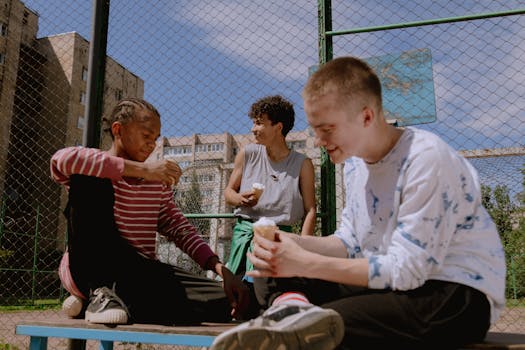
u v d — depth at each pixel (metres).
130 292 1.78
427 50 3.26
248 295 1.92
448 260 1.32
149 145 2.04
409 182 1.32
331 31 3.30
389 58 3.33
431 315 1.24
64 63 30.14
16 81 28.39
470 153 4.91
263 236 1.40
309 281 1.43
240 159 2.95
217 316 1.91
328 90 1.37
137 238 2.01
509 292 10.20
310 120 1.41
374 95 1.40
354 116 1.37
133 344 4.40
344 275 1.29
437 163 1.30
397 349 1.25
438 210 1.28
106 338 1.62
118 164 1.85
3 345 5.13
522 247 9.21
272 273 1.35
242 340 1.10
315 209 2.79
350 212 1.63
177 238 2.22
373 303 1.26
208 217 3.26
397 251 1.28
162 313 1.85
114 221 1.91
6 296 15.56
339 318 1.12
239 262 2.65
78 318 1.94
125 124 2.00
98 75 3.67
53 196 23.72
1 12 27.94
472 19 3.04
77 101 30.02
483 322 1.29
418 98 3.26
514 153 4.80
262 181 2.81
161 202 2.23
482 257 1.34
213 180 6.34
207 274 5.40
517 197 6.74
